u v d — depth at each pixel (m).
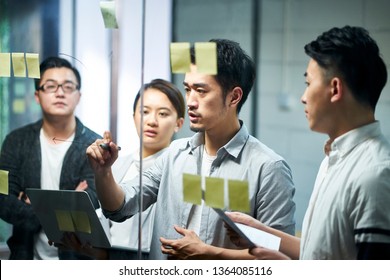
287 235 1.72
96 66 2.85
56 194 1.92
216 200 1.62
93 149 1.84
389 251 1.41
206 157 1.86
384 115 2.59
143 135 2.06
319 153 3.07
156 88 2.08
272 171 1.76
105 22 1.89
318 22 2.99
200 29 3.34
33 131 2.46
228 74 1.73
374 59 1.50
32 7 3.05
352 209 1.46
